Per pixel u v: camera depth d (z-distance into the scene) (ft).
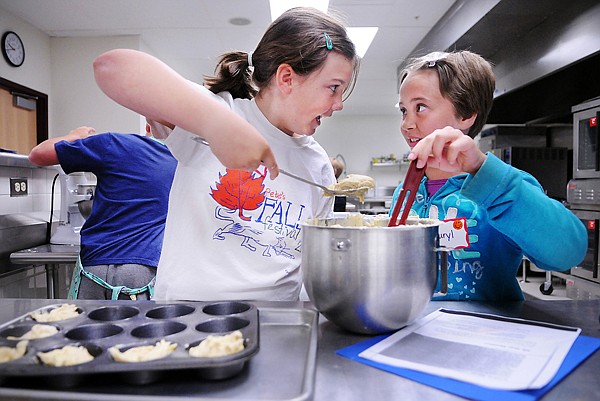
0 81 11.02
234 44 13.56
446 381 1.50
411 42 13.03
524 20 7.73
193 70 16.48
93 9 10.99
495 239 3.05
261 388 1.46
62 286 7.77
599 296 7.32
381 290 1.82
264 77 2.87
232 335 1.72
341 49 2.63
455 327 2.03
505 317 2.16
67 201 7.05
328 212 3.48
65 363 1.54
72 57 13.00
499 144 12.46
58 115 13.09
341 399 1.39
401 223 2.19
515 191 2.25
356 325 1.93
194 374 1.53
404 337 1.91
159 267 2.99
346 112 24.09
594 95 8.34
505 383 1.44
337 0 10.16
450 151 2.11
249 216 2.93
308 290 1.99
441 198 3.28
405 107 3.23
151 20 11.66
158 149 5.79
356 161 24.76
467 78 3.03
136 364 1.45
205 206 2.91
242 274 2.83
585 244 2.50
